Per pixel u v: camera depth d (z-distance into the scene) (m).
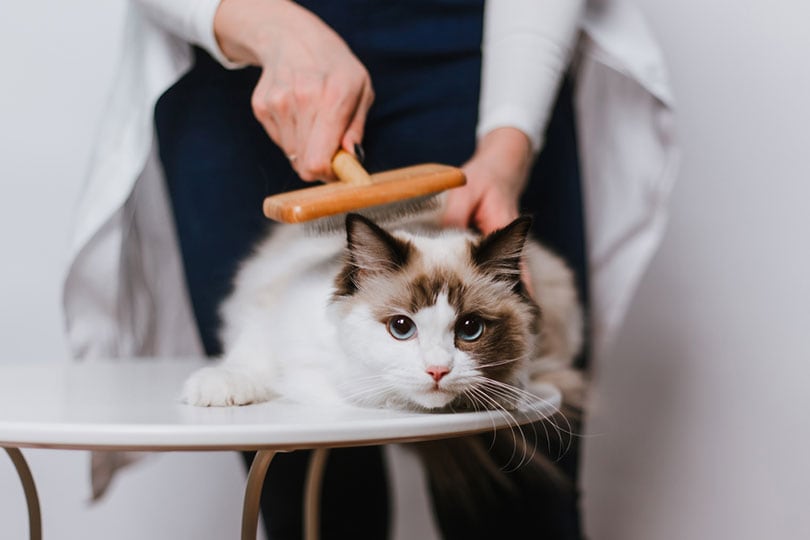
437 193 1.10
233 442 0.75
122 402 0.98
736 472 2.08
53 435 0.76
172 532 2.13
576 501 1.50
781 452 2.04
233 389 0.99
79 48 1.98
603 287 1.73
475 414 0.88
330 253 1.16
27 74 1.98
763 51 1.96
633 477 2.15
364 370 1.02
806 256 1.98
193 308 1.54
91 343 1.62
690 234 2.05
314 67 1.17
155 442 0.75
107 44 1.98
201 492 2.12
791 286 2.00
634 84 1.66
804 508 2.03
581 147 1.74
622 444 2.15
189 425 0.76
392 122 1.45
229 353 1.17
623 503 2.16
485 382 0.98
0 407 0.92
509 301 1.03
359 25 1.43
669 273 2.08
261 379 1.07
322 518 1.73
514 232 1.02
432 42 1.44
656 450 2.13
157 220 1.69
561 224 1.51
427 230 1.15
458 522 1.58
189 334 1.80
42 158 2.00
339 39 1.24
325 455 1.55
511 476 1.48
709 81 2.00
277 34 1.23
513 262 1.04
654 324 2.11
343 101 1.13
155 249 1.71
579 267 1.52
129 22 1.54
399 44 1.43
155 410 0.91
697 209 2.04
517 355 1.03
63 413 0.87
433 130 1.44
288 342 1.07
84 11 1.97
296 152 1.18
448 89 1.44
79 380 1.18
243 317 1.19
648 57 1.57
